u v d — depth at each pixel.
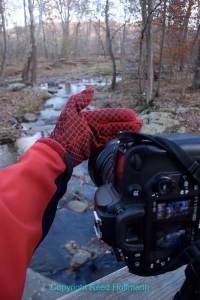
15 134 11.57
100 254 4.91
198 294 0.83
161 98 15.72
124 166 0.78
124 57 28.78
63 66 41.38
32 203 0.58
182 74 22.75
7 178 0.59
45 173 0.61
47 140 0.68
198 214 0.82
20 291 0.51
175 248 0.84
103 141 0.86
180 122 11.55
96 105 15.47
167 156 0.77
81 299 1.61
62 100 19.14
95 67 38.81
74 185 7.05
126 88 20.80
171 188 0.78
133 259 0.82
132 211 0.77
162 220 0.80
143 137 0.80
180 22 19.89
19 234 0.53
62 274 4.52
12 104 16.73
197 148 0.79
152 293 1.62
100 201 0.81
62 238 5.32
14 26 53.75
